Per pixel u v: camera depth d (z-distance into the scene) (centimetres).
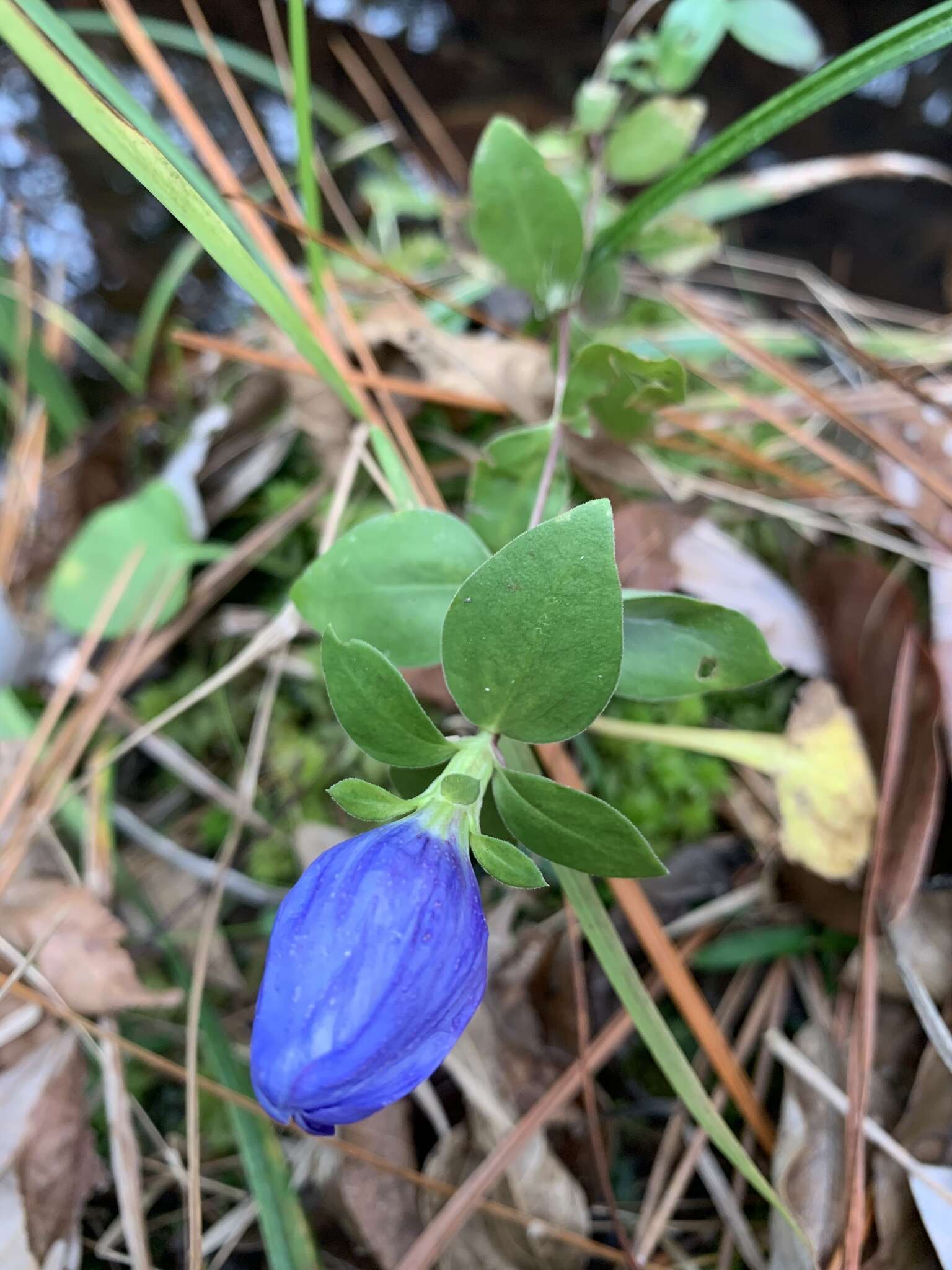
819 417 20
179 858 17
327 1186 15
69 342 26
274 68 25
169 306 27
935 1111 14
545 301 16
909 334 23
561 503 15
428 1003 9
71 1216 14
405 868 9
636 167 19
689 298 22
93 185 28
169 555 19
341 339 19
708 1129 12
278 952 9
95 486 21
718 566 18
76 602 18
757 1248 14
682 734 16
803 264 27
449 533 12
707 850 17
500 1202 14
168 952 16
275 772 18
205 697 19
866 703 16
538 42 28
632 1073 16
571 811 10
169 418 22
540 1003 16
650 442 18
